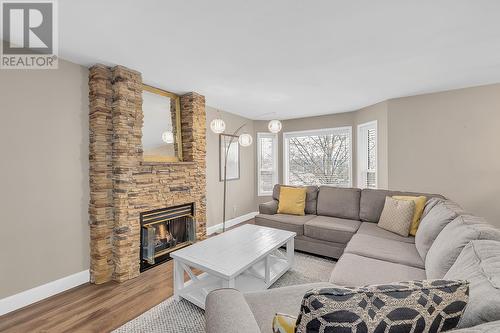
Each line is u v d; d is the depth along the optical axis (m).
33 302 2.04
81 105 2.40
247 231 2.72
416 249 2.08
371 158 4.34
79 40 1.98
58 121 2.24
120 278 2.42
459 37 1.98
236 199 4.84
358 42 2.06
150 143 3.04
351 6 1.58
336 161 4.90
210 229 4.16
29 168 2.06
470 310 0.74
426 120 3.50
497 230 1.31
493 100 3.10
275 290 1.40
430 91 3.40
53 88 2.21
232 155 4.71
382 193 3.08
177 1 1.52
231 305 1.01
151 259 2.70
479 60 2.42
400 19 1.73
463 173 3.29
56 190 2.21
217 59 2.37
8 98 1.96
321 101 3.92
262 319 1.15
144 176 2.72
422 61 2.44
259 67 2.57
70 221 2.30
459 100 3.28
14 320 1.82
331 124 4.85
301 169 5.28
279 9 1.61
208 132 4.15
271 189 5.51
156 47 2.12
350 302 0.60
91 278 2.42
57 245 2.21
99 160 2.40
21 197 2.01
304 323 0.60
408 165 3.63
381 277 1.58
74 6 1.55
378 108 3.99
